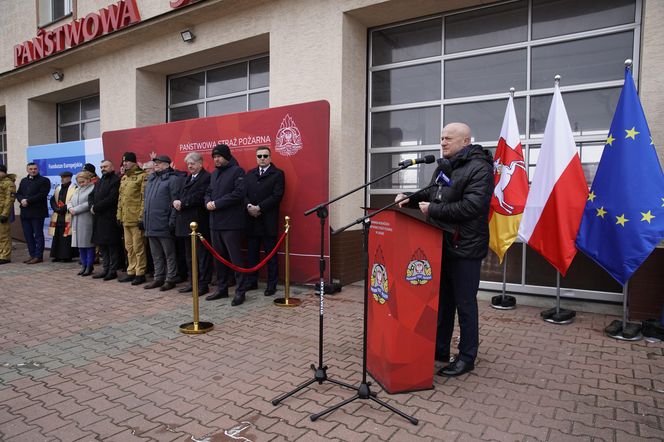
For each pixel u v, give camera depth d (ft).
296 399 10.36
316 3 22.15
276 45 23.61
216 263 19.61
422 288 10.58
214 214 18.67
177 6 25.77
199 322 15.90
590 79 18.02
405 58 22.39
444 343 12.45
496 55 20.01
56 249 29.81
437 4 20.43
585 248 15.23
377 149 23.12
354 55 22.29
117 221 23.67
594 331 15.03
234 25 25.34
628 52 17.33
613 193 14.53
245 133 22.84
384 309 10.69
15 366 12.43
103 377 11.69
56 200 30.27
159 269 22.12
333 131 21.74
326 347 13.76
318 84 22.17
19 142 41.09
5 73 39.06
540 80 19.03
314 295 20.21
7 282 23.54
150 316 17.10
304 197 21.06
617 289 17.37
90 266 25.44
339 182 21.56
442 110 21.27
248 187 20.30
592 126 17.98
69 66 35.37
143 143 27.17
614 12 17.58
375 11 21.24
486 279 19.83
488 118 20.20
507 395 10.52
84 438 8.81
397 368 10.48
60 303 19.11
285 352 13.35
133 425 9.30
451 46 21.13
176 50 28.25
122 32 29.25
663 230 13.70
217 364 12.48
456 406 9.99
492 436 8.79
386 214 10.61
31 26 37.96
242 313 17.42
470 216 10.91
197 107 30.78
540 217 16.06
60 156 32.63
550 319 16.05
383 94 23.02
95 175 26.61
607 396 10.44
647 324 14.37
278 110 21.67
